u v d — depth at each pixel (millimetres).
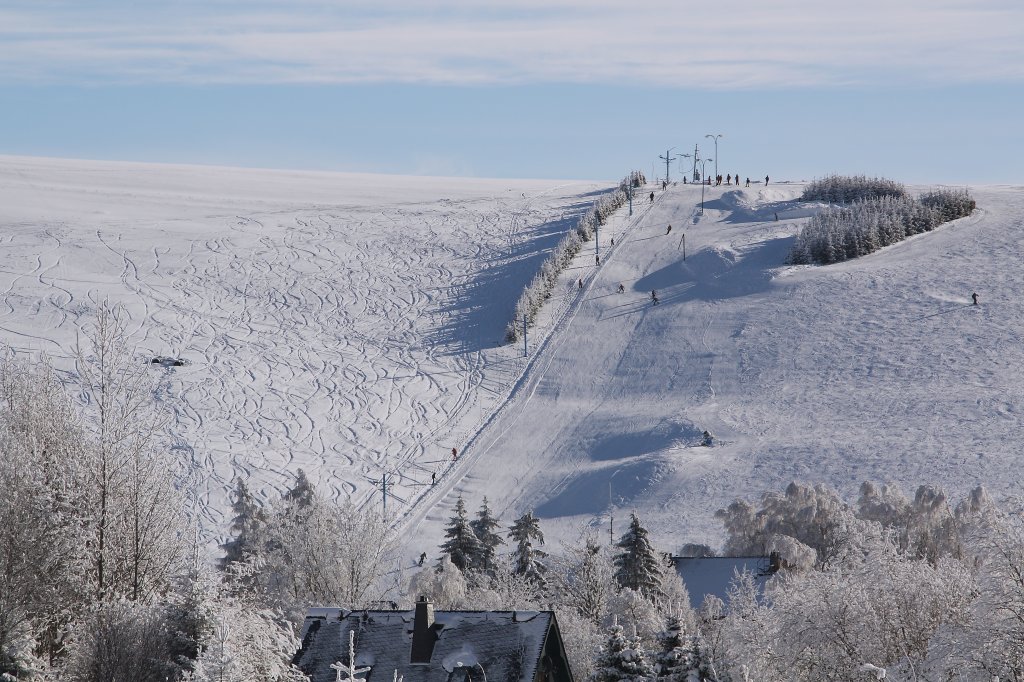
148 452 38688
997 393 102625
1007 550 29891
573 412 114250
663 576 58656
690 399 113250
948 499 79750
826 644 33531
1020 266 139875
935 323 123500
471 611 32094
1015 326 120188
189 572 36844
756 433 101188
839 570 36281
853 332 123812
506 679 29828
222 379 119750
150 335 132875
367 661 31172
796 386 111875
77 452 37000
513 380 124750
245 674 26312
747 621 35094
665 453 97688
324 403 115812
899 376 110312
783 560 60281
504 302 151000
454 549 69062
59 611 35000
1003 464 86438
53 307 139125
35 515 34500
